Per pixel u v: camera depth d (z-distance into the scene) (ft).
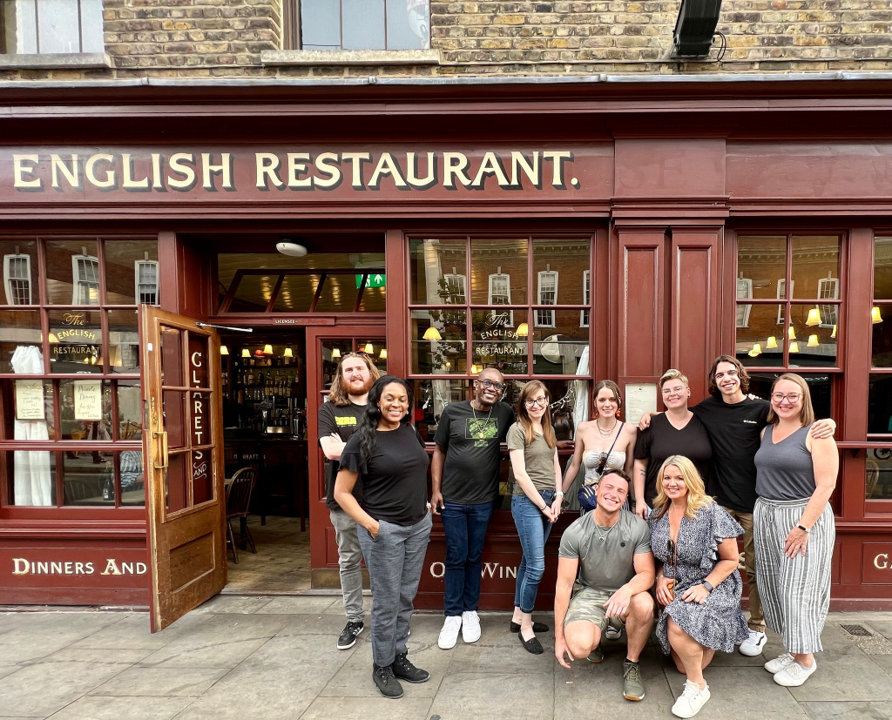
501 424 10.07
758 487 8.88
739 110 10.61
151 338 10.46
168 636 10.37
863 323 11.37
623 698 8.13
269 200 11.37
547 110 10.84
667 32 11.42
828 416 11.83
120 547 11.81
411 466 8.09
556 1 11.50
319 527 12.66
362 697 8.25
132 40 11.65
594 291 11.67
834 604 11.25
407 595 8.54
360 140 11.34
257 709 7.97
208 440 12.60
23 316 12.23
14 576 11.81
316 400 12.90
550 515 9.47
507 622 10.91
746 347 11.83
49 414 12.28
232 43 11.62
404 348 11.82
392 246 11.73
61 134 11.32
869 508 11.47
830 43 11.29
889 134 10.92
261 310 13.65
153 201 11.36
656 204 11.07
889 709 7.81
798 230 11.46
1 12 12.32
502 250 12.00
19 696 8.35
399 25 12.35
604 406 9.50
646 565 8.46
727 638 7.71
